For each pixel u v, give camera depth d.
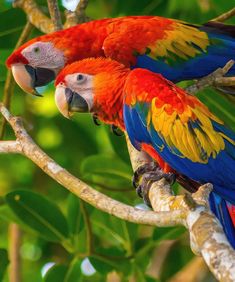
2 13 10.36
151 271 11.09
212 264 5.48
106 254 9.83
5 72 10.60
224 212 7.46
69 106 8.26
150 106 7.79
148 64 9.22
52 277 9.71
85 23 9.59
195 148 7.57
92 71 8.21
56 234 9.91
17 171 12.68
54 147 12.42
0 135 9.58
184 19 10.93
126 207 6.32
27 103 12.53
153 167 7.96
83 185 6.69
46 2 10.73
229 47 9.32
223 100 9.71
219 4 10.51
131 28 9.28
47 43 9.62
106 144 12.34
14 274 10.97
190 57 9.23
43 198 9.91
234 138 7.62
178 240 11.33
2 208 10.08
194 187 7.97
